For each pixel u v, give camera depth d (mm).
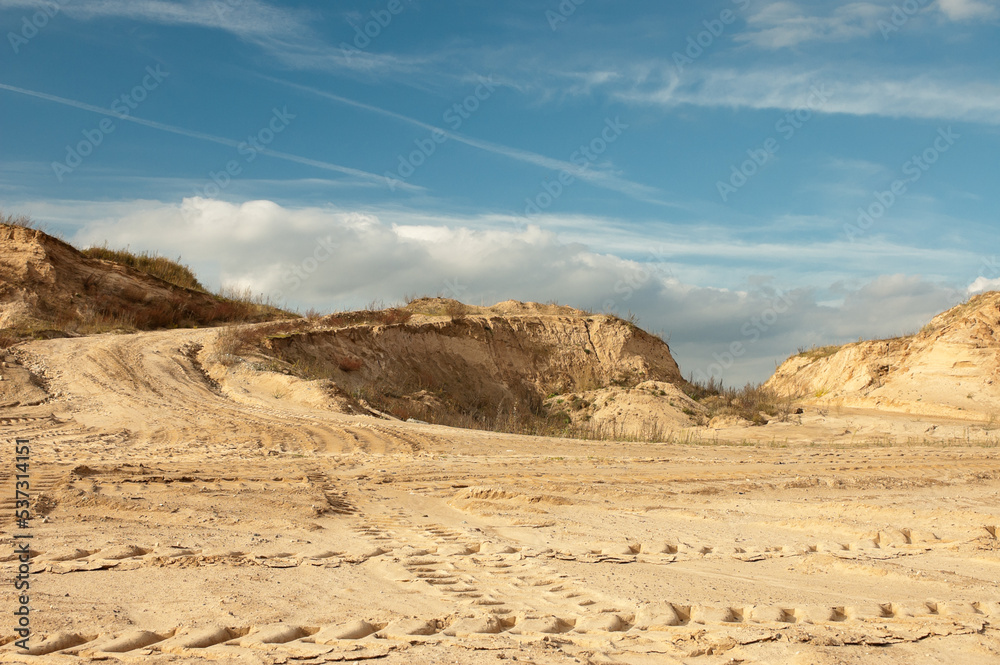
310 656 4484
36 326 29891
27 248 34875
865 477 13523
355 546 7926
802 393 40844
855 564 7168
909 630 5203
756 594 6258
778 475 14016
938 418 29172
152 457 14648
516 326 41781
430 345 37094
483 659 4480
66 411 20188
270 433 18547
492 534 8805
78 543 7617
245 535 8359
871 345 37312
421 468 14109
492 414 34312
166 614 5383
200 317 38938
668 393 35969
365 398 26609
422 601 5879
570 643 4918
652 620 5371
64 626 5012
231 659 4434
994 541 8242
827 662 4500
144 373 24625
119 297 36562
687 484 12594
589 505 10836
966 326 32875
